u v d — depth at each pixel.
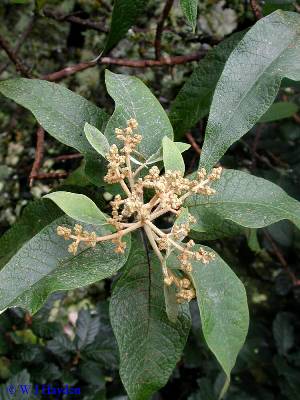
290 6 0.36
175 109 0.36
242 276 0.63
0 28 0.63
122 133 0.26
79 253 0.25
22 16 0.63
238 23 0.55
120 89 0.29
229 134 0.28
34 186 0.64
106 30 0.52
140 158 0.28
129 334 0.27
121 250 0.24
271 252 0.62
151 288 0.27
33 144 0.66
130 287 0.27
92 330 0.55
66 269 0.25
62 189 0.32
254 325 0.62
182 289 0.24
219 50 0.36
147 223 0.24
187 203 0.27
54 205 0.33
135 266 0.28
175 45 0.60
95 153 0.29
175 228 0.23
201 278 0.25
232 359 0.24
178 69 0.60
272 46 0.29
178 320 0.27
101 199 0.31
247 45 0.29
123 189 0.27
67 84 0.63
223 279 0.25
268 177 0.57
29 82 0.30
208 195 0.27
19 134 0.66
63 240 0.26
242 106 0.28
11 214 0.65
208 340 0.23
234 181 0.27
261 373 0.61
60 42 0.64
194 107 0.36
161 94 0.61
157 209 0.24
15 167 0.66
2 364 0.63
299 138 0.63
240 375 0.61
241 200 0.27
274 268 0.69
